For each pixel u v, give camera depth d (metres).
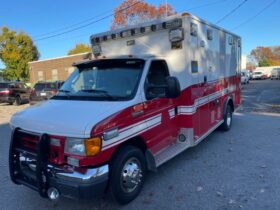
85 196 3.29
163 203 3.98
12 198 4.28
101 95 4.11
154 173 5.05
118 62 4.60
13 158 3.82
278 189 4.27
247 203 3.87
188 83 5.14
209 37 6.15
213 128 6.71
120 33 5.71
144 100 4.17
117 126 3.62
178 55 5.12
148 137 4.31
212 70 6.46
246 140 7.10
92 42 6.23
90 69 4.78
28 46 44.53
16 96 18.66
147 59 4.46
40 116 3.70
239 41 8.95
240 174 4.89
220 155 5.96
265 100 16.64
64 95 4.44
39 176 3.39
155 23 5.23
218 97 7.05
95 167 3.36
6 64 43.62
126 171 3.87
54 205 4.04
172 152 4.93
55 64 33.75
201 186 4.47
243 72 37.62
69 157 3.34
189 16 5.04
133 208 3.87
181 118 5.32
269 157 5.73
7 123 10.93
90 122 3.34
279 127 8.52
